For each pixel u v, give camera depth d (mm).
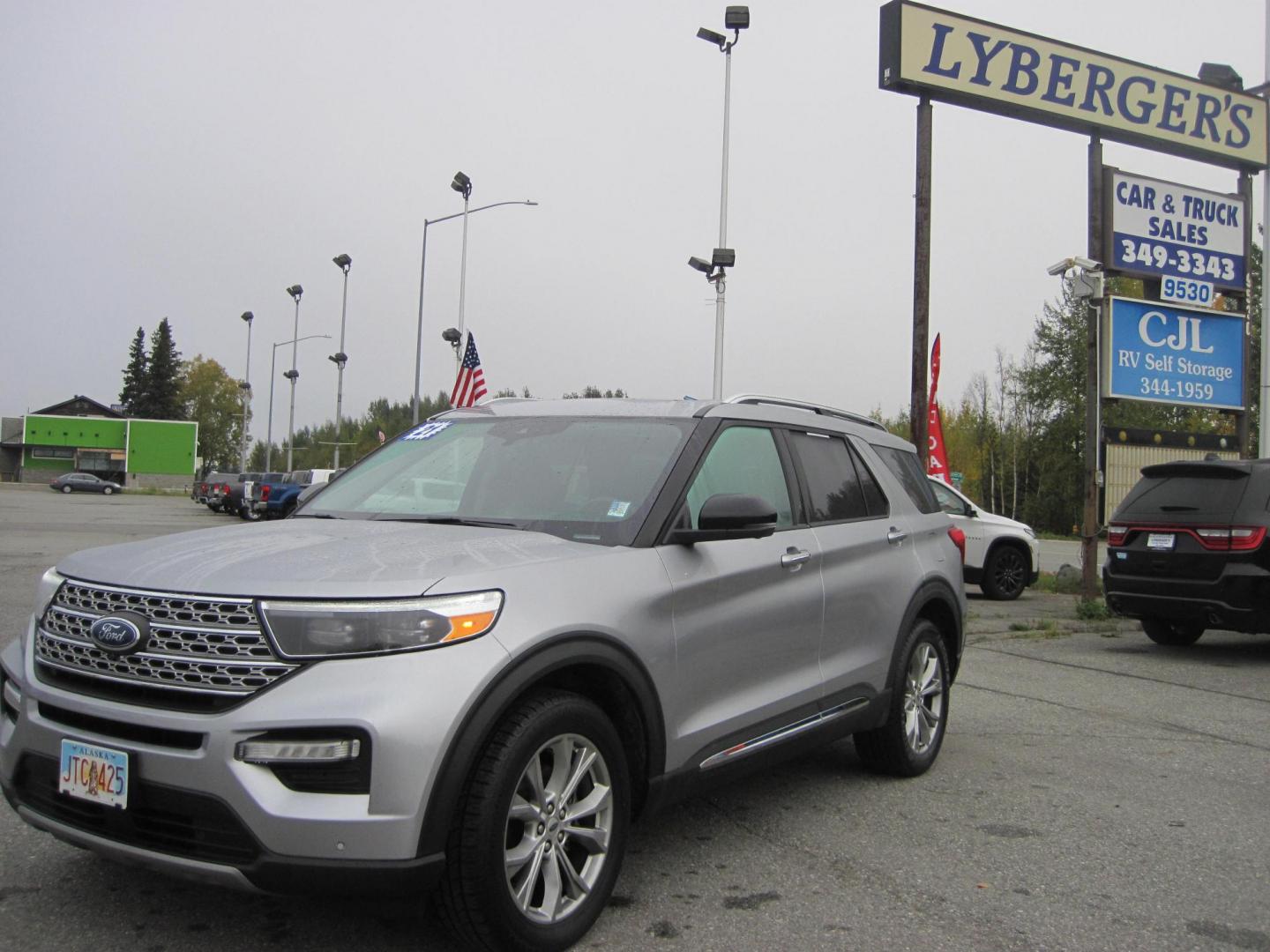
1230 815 4891
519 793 3162
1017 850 4375
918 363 13641
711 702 3953
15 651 3430
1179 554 9227
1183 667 9000
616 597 3492
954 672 5949
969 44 13766
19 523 26203
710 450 4242
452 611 3020
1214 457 10258
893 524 5395
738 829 4574
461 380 21234
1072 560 24141
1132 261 15164
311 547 3402
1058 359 55312
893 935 3500
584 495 4027
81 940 3264
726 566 4051
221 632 2932
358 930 3373
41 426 85188
